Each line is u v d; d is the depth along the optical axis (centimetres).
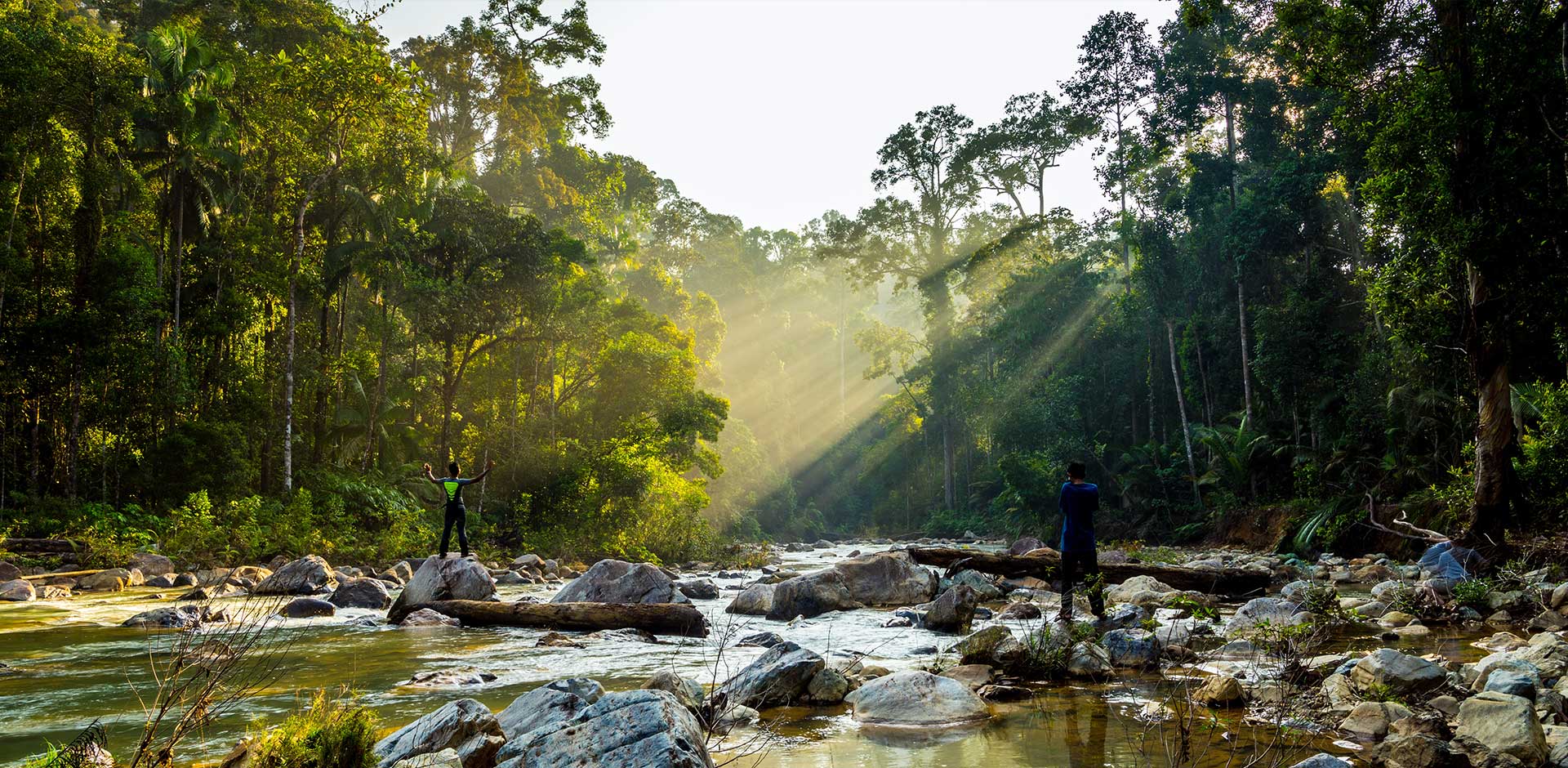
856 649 847
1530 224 1291
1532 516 1413
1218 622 970
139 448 2475
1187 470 3634
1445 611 998
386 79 2656
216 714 483
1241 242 3200
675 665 754
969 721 522
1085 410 4559
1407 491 2336
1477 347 1366
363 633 979
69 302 2370
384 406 3055
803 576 1236
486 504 3097
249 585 1359
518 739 388
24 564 1666
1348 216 3106
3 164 2158
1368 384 2652
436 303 2897
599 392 3750
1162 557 2250
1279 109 3688
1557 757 415
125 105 2345
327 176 2711
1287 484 3039
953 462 6009
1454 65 1366
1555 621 906
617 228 5566
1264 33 3503
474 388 3591
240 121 2694
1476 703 468
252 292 2673
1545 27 1345
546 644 883
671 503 3231
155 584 1499
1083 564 966
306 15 3083
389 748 404
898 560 1321
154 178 2592
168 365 2383
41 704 570
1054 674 665
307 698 584
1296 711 532
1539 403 1727
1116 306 4562
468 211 3097
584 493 3078
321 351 2936
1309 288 3092
